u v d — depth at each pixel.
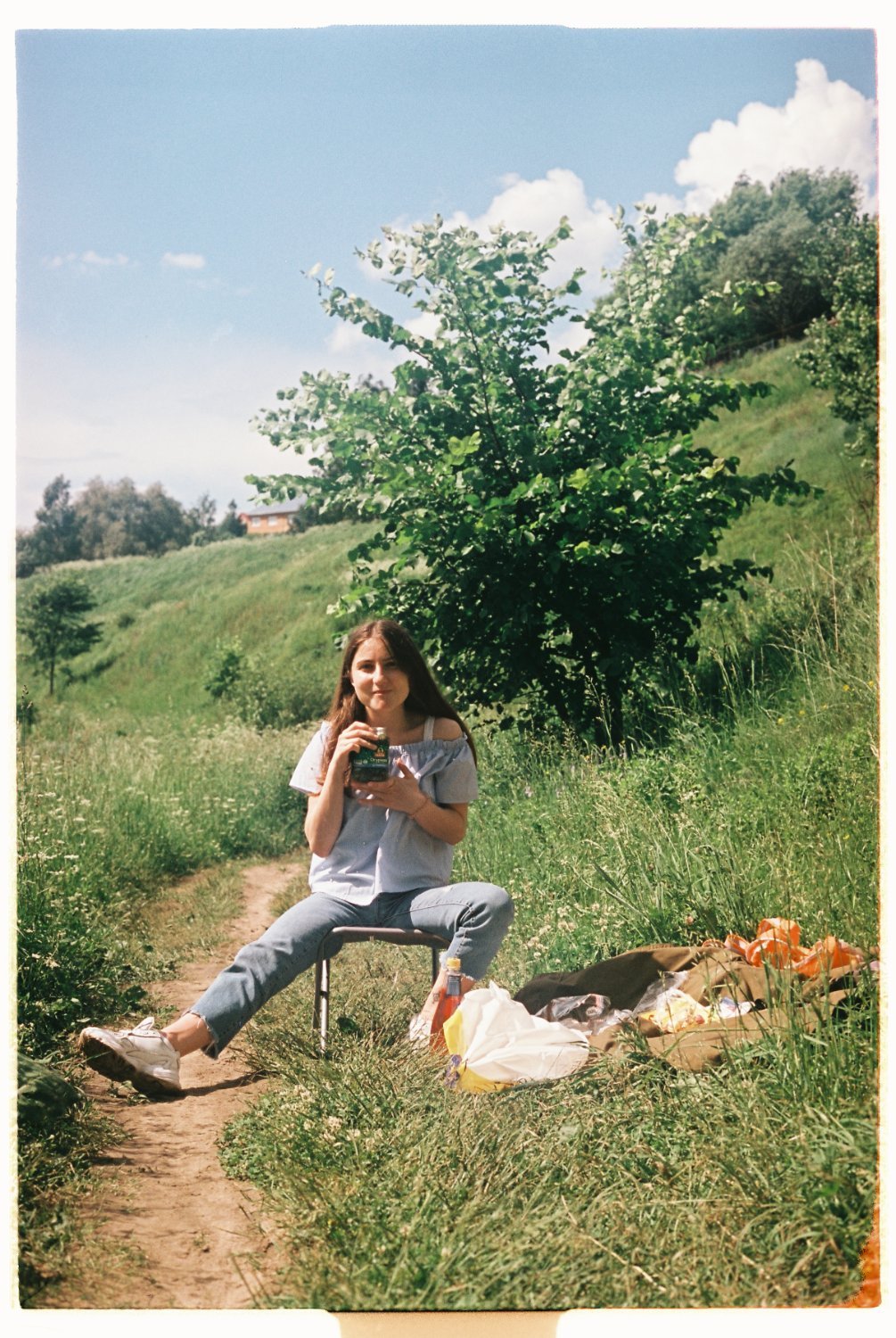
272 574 33.69
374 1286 2.41
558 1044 3.47
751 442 16.14
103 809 8.27
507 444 8.63
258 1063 3.99
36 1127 3.21
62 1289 2.52
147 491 40.69
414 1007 4.43
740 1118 2.88
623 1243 2.51
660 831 5.09
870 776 5.06
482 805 7.57
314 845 4.09
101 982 4.73
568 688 8.85
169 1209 2.91
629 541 8.27
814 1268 2.47
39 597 31.61
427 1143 2.96
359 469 8.76
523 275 8.84
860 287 13.77
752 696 7.52
